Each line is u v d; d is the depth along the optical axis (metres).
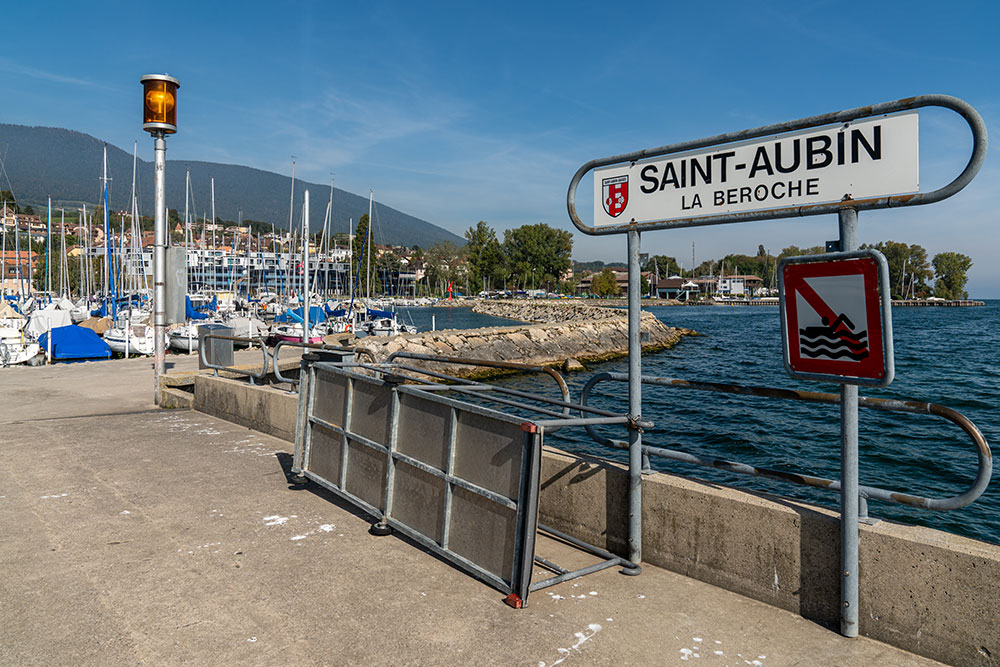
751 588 3.36
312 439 5.44
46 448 6.89
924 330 62.03
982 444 2.48
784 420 16.28
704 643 2.95
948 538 2.79
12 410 9.26
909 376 27.08
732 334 58.03
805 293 2.94
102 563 3.88
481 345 33.25
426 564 3.89
